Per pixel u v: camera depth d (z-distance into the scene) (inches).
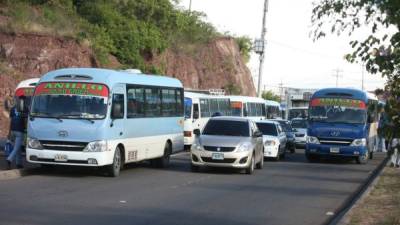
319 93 1118.4
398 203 556.7
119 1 1915.6
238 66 2669.8
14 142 737.0
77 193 577.3
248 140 826.8
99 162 689.0
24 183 638.5
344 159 1208.8
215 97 1498.5
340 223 451.5
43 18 1481.3
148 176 756.6
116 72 750.5
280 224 462.6
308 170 937.5
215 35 2576.3
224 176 791.1
